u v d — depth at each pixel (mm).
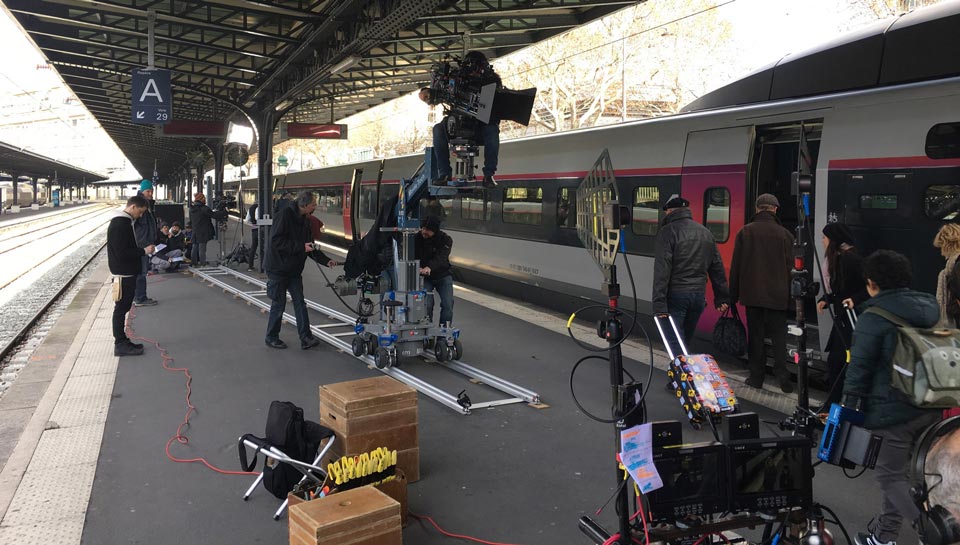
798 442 2902
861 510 3990
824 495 4203
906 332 2932
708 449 2809
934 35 6641
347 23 11859
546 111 38188
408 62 17547
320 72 14000
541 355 7816
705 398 3768
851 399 3156
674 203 6223
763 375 6445
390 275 7562
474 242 13148
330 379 6707
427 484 4324
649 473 2705
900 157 5926
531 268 11375
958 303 4777
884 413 3107
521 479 4406
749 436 2904
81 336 8719
